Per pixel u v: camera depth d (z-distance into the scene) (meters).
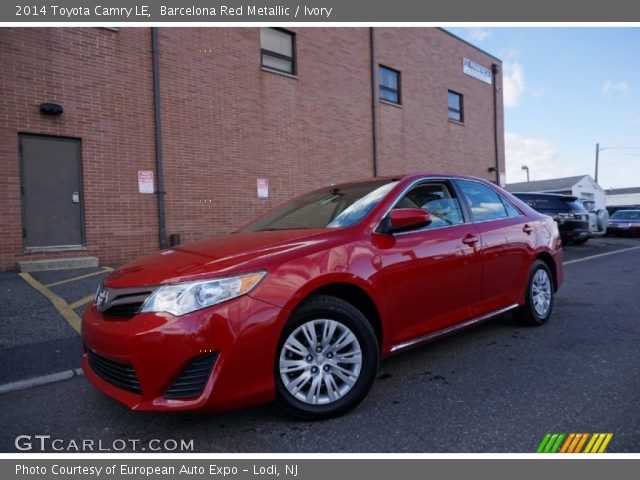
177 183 9.61
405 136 15.31
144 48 9.16
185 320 2.50
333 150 12.81
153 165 9.26
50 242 8.12
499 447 2.52
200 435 2.77
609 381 3.36
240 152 10.65
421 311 3.48
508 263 4.35
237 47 10.62
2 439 2.80
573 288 7.27
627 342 4.29
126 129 8.92
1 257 7.61
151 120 9.24
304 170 12.02
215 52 10.23
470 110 18.42
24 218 7.87
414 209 3.31
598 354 3.96
